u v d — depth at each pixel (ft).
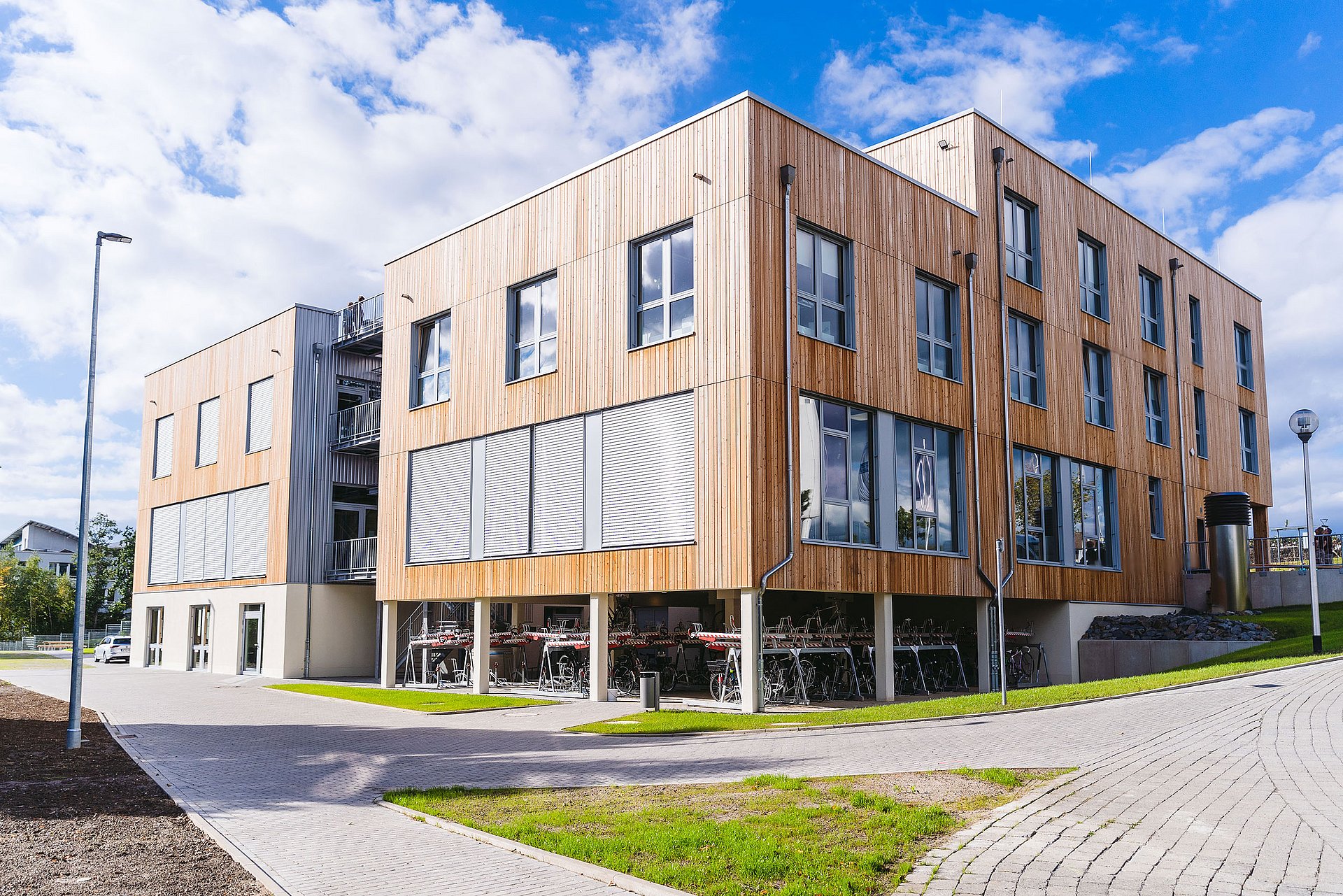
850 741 40.32
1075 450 78.33
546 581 66.44
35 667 121.19
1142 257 90.89
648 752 40.37
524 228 71.56
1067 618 75.20
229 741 47.06
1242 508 84.58
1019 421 73.10
